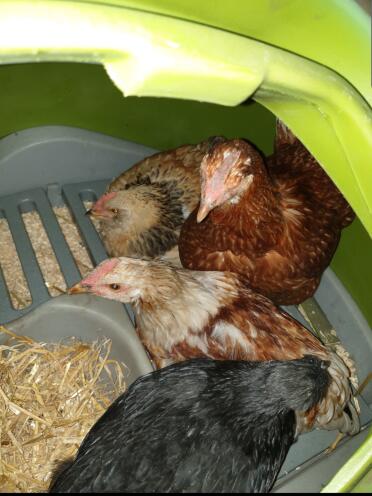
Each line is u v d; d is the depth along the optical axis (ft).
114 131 2.37
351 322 1.98
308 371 1.49
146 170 2.21
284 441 1.46
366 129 1.06
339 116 1.05
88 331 1.90
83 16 0.80
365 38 1.13
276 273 1.74
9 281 2.12
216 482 1.33
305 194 1.75
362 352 1.94
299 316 2.03
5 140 2.25
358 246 1.94
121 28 0.82
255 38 1.09
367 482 1.05
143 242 2.10
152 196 2.08
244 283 1.79
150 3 1.01
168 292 1.71
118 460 1.35
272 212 1.62
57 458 1.68
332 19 1.13
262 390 1.47
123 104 2.31
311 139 1.10
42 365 1.85
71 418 1.76
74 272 2.09
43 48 0.79
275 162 1.86
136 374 1.79
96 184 2.41
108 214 2.07
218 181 1.48
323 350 1.67
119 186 2.23
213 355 1.69
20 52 0.79
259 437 1.42
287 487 1.52
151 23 0.84
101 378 1.87
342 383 1.60
